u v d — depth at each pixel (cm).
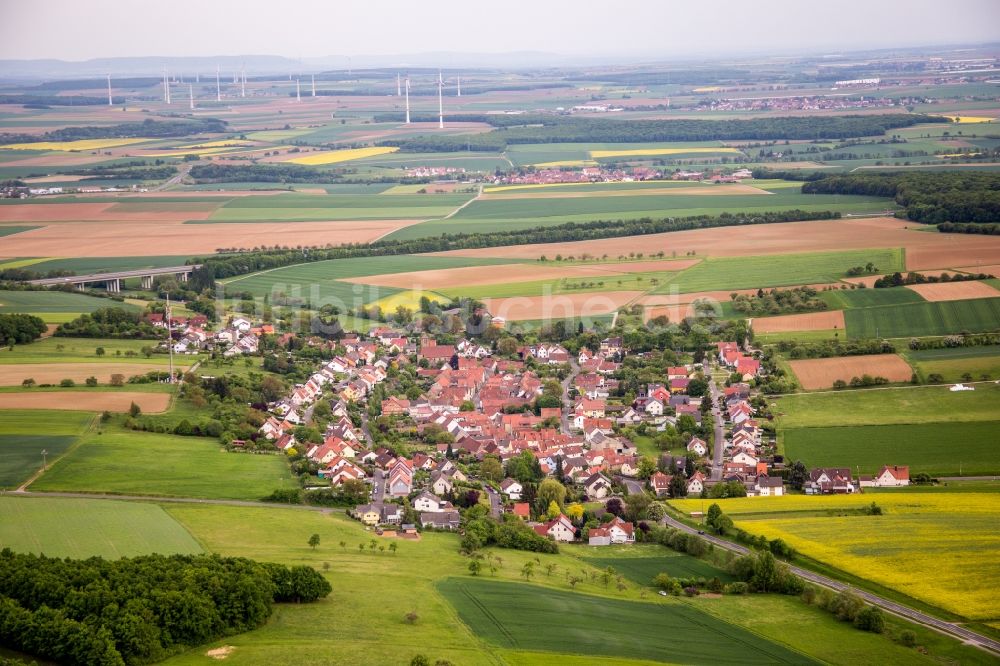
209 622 16312
